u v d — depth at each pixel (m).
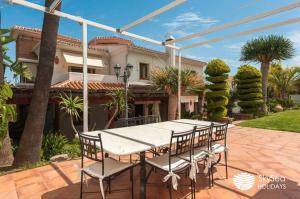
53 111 13.64
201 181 4.56
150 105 16.03
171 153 3.72
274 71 26.33
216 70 16.27
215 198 3.84
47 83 6.76
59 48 14.48
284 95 26.80
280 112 20.83
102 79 15.21
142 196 3.48
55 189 4.19
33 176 4.84
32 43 15.02
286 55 18.72
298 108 25.16
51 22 6.62
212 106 16.36
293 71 25.94
